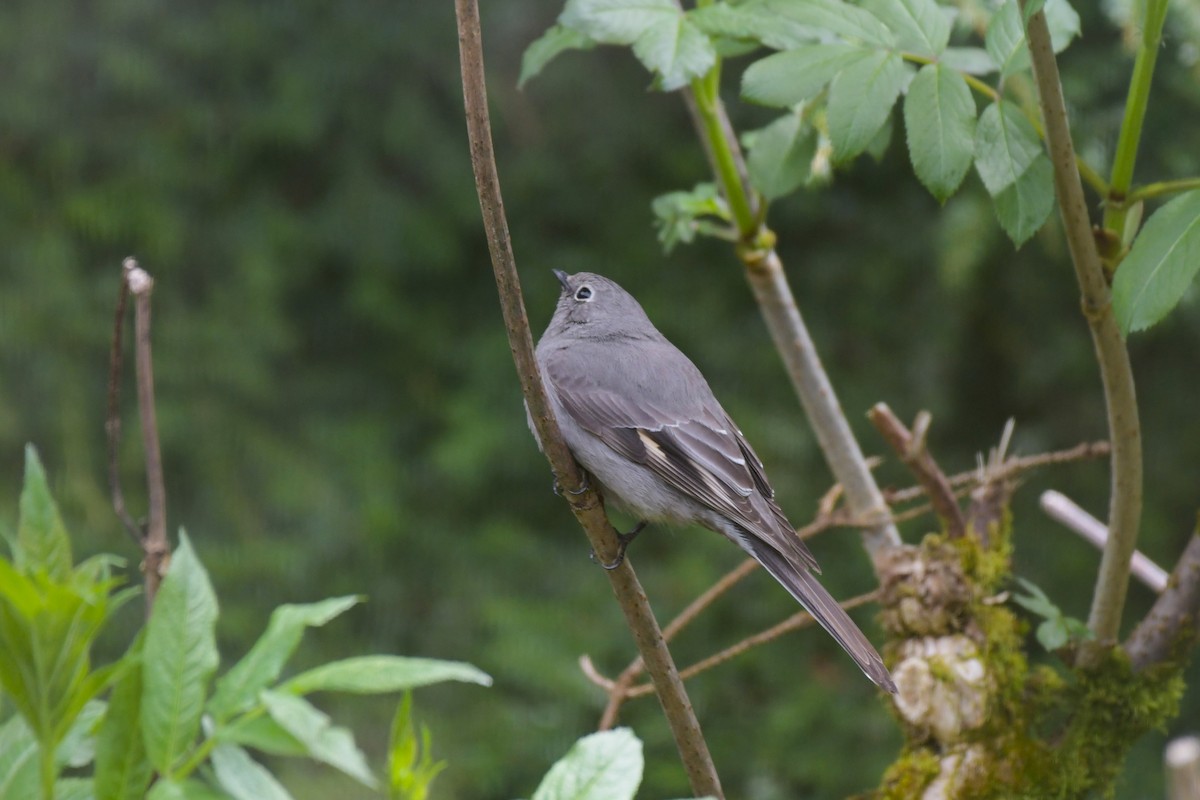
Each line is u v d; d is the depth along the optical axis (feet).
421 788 10.36
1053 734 18.37
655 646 15.97
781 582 19.63
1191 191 14.57
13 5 43.50
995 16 16.43
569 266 48.08
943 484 18.63
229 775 8.87
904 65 16.22
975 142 15.57
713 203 21.39
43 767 9.34
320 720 8.45
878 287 47.47
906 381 47.01
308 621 9.32
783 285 20.54
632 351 23.40
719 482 21.65
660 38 16.69
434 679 8.87
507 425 45.24
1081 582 44.68
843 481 20.18
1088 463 46.65
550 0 47.37
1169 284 14.11
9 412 40.55
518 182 48.16
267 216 45.29
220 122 45.01
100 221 42.78
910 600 17.81
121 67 43.45
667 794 38.17
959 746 17.29
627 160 49.34
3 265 42.16
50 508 10.46
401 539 43.45
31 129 43.37
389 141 46.06
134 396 42.47
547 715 39.19
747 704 41.63
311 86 45.21
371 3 45.85
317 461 44.14
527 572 43.60
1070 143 15.17
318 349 46.96
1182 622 17.85
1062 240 39.93
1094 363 45.85
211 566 40.60
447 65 46.60
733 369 47.21
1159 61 36.68
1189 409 46.55
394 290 47.37
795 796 39.81
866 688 41.78
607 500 22.85
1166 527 45.57
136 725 9.48
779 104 16.07
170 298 43.88
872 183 47.83
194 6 44.80
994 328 47.26
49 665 9.25
